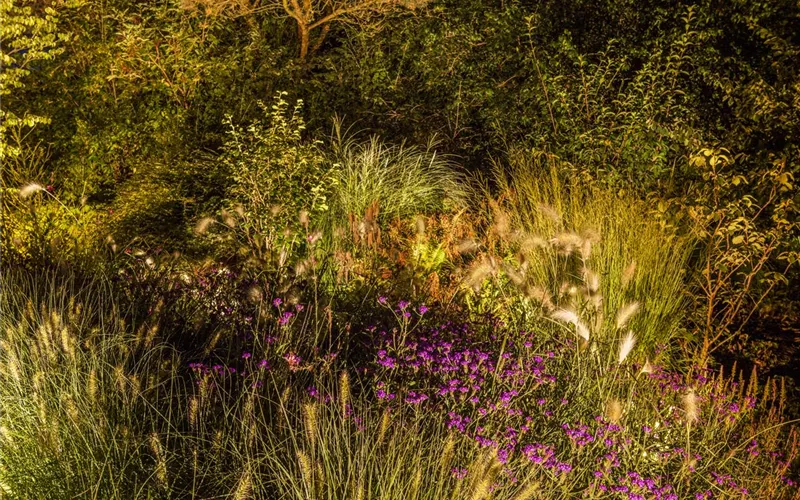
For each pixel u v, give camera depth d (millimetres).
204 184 9047
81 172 10508
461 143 11312
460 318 5621
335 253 6656
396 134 11508
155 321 4953
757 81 8156
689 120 9047
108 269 6289
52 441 3652
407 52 12477
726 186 7379
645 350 6219
